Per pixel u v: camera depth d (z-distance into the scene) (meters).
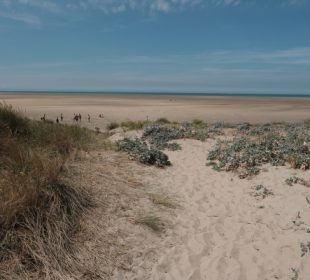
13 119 7.85
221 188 7.27
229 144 11.02
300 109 55.50
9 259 3.94
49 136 7.74
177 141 11.95
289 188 6.80
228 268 4.39
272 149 9.58
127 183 6.77
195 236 5.15
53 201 4.83
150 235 5.04
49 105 63.84
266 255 4.61
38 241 4.19
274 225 5.40
